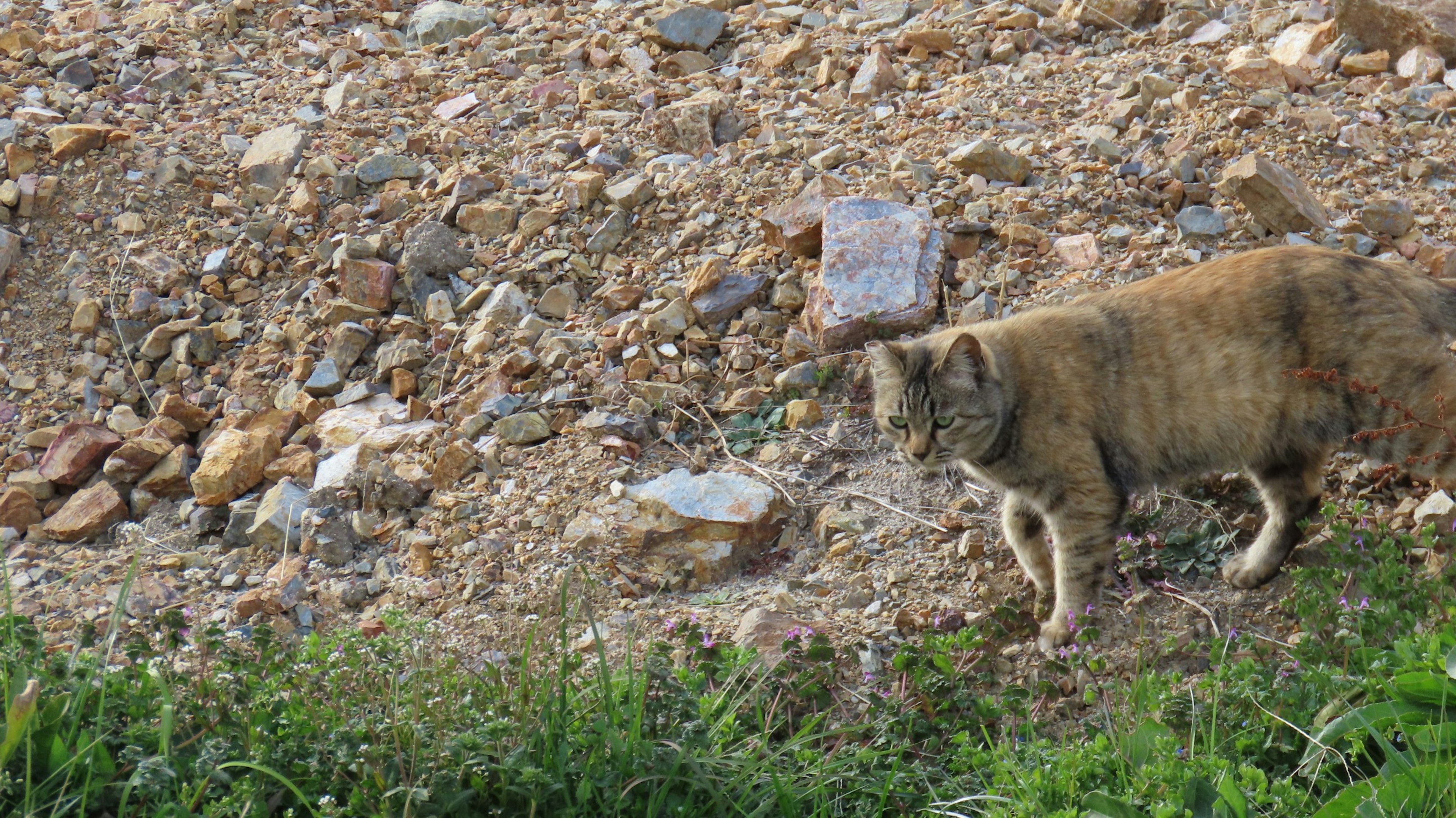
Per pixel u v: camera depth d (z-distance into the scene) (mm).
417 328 12305
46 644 8734
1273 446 8875
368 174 14016
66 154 13867
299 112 15266
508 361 11523
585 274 12562
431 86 15969
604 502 10227
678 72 16062
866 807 7199
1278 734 7281
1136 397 8852
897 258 11641
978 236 12234
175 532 10648
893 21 16406
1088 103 14148
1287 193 11664
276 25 17453
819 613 9195
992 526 9836
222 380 12219
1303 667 7734
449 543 10031
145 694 7102
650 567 9828
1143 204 12453
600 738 6875
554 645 7875
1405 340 8469
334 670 7188
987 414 8820
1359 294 8562
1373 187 12406
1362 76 14328
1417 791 6301
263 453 11031
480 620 8938
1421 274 9031
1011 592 9336
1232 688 7543
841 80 15234
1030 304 11383
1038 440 8789
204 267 13016
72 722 6645
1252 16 15586
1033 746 7203
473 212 13117
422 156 14445
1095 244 11844
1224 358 8742
